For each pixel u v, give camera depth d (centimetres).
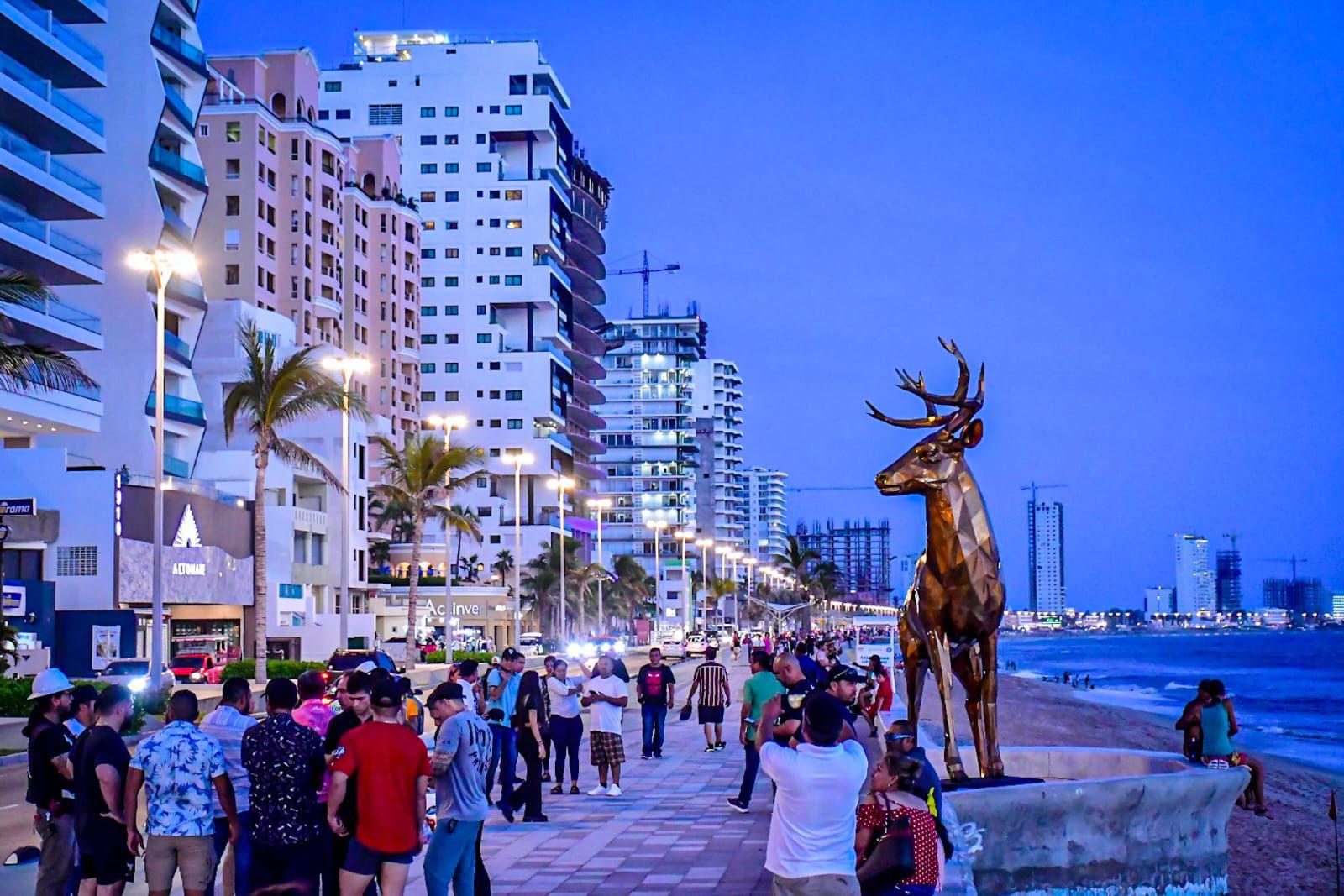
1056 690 8581
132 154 6425
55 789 984
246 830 932
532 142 13375
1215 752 1667
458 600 9681
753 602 18050
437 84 13188
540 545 12100
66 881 981
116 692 930
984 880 1109
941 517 1226
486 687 1681
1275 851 2167
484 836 1434
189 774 873
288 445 4625
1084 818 1152
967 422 1240
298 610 6750
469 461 6581
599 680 1805
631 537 18938
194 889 870
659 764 2195
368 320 11594
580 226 14525
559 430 13738
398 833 826
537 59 13212
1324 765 4009
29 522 5181
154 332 6347
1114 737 4678
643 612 14950
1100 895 1155
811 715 679
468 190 13038
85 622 5009
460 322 12875
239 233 9700
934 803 777
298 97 10594
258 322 7988
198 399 6894
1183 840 1202
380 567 10612
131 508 5331
